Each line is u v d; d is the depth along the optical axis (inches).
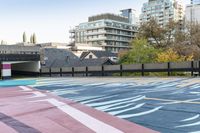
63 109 358.3
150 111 334.0
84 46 4621.1
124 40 5787.4
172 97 435.2
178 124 269.9
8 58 1261.1
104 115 318.3
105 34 5506.9
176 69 932.6
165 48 2317.9
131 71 1034.7
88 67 1164.5
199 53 2142.0
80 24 5915.4
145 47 2097.7
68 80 922.7
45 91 574.9
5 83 845.2
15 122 294.8
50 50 2687.0
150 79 826.2
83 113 331.0
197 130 249.0
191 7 5231.3
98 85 682.2
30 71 1417.3
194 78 810.8
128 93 503.2
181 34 2329.0
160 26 2444.6
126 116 311.1
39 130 262.2
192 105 361.1
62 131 256.2
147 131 249.1
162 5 6535.4
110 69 1095.0
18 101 435.8
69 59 2454.5
